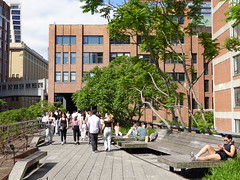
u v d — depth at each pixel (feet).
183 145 35.53
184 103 146.82
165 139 41.96
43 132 65.00
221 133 40.81
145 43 47.80
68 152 39.24
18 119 74.02
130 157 34.50
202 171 27.17
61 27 157.17
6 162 27.02
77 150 41.45
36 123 63.46
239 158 23.20
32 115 85.35
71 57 156.97
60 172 25.75
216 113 103.19
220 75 99.55
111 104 87.15
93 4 38.81
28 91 208.33
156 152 43.21
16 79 372.17
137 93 79.30
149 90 73.31
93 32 157.17
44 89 192.24
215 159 24.32
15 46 380.37
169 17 45.24
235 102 87.92
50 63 154.81
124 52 155.43
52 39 155.94
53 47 155.43
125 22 41.16
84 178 23.31
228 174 19.80
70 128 94.02
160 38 48.62
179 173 27.25
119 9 39.29
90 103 87.10
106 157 34.50
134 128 53.67
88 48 156.56
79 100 89.04
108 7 39.58
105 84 86.48
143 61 51.29
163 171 25.99
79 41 156.15
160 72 46.96
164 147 35.17
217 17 100.58
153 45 46.73
